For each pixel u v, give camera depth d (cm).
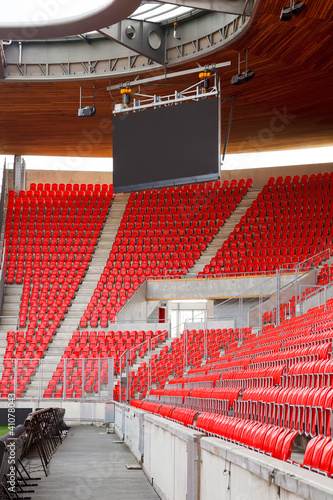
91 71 2333
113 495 845
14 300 2822
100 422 2153
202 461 592
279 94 2419
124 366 2234
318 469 453
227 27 1986
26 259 2972
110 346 2497
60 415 1803
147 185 2075
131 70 2283
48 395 2225
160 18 2142
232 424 692
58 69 2353
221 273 2598
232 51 2025
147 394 2123
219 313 2477
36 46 2345
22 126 2875
